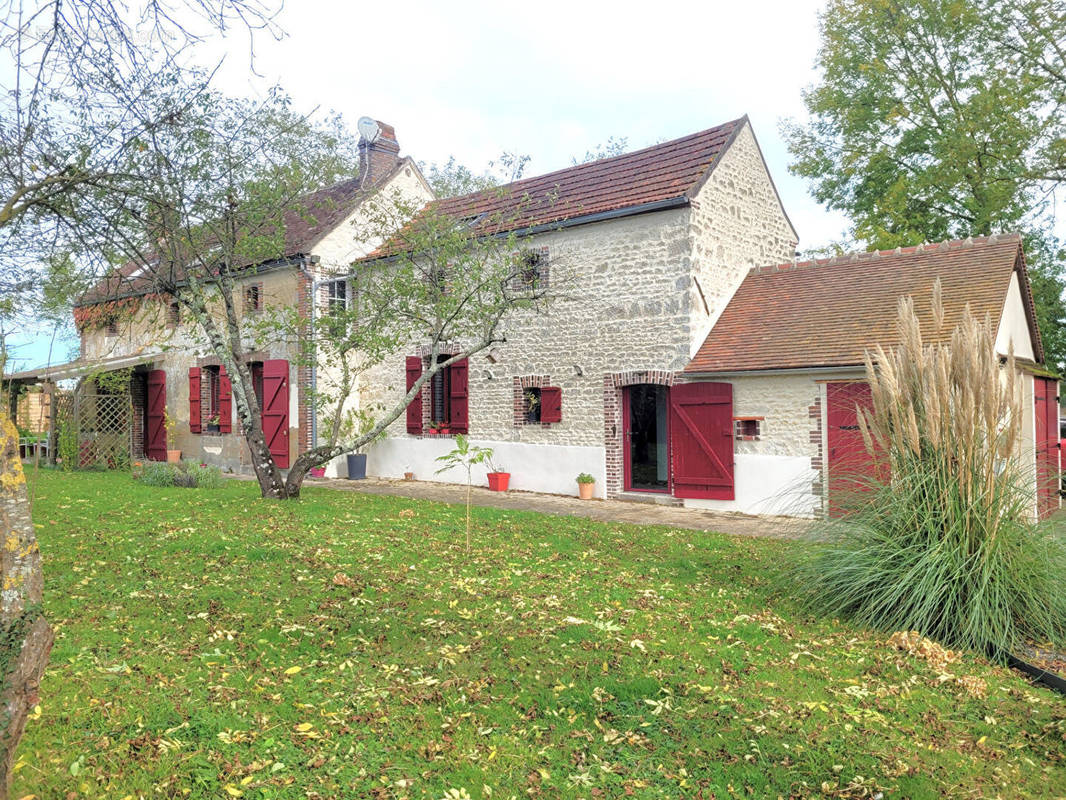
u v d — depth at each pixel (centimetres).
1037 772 351
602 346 1303
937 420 546
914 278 1140
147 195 794
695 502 1199
